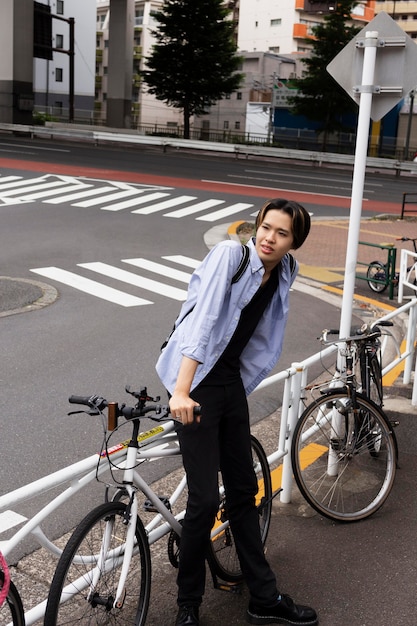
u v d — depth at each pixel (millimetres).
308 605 3193
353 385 4027
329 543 3727
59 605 2453
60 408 5742
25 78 38969
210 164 30734
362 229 17734
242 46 84812
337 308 10211
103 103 79625
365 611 3160
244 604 3213
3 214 16297
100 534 2639
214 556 3197
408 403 5992
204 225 16547
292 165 34000
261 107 56312
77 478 2564
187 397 2543
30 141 34781
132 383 6445
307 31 80625
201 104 44438
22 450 4918
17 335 7797
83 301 9570
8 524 3926
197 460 2777
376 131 48750
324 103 42531
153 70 43844
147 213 17656
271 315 2930
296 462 3801
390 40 4117
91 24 69875
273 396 6418
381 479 4289
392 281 11055
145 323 8602
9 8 37875
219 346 2732
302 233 2746
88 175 23875
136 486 2785
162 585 3314
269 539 3754
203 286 2656
